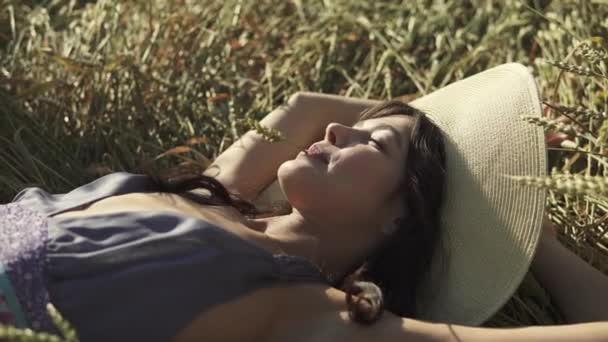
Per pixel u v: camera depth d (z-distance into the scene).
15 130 2.70
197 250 1.74
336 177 2.00
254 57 3.28
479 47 3.12
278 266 1.80
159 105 2.95
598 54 2.08
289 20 3.52
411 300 2.03
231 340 1.75
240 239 1.77
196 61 3.13
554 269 2.07
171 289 1.71
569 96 2.77
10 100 2.78
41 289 1.67
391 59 3.25
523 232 1.92
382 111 2.17
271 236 1.98
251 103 3.06
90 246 1.73
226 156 2.39
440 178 2.06
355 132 2.08
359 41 3.35
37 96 2.85
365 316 1.72
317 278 1.86
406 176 2.05
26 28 3.30
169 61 3.15
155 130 2.85
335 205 2.00
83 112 2.87
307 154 2.04
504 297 1.89
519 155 2.01
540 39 3.12
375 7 3.53
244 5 3.53
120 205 1.88
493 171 2.04
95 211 1.85
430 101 2.37
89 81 2.91
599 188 1.23
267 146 2.37
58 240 1.73
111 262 1.71
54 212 1.83
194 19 3.34
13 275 1.67
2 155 2.65
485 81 2.27
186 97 3.00
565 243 2.27
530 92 2.09
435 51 3.31
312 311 1.79
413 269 2.04
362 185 2.01
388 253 2.04
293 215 2.04
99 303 1.68
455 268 2.00
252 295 1.76
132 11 3.50
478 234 1.99
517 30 3.29
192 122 2.94
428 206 2.04
